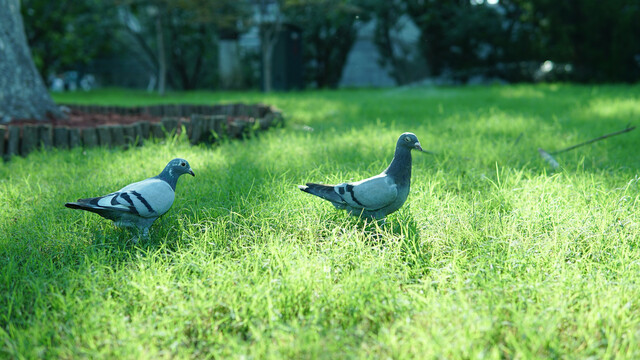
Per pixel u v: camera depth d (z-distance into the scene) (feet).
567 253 12.30
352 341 9.16
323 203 15.70
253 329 9.18
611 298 10.05
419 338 8.73
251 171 20.31
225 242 13.42
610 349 8.54
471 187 18.71
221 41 92.43
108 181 18.78
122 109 38.52
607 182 18.51
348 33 103.30
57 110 33.58
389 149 24.17
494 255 12.20
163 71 77.46
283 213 15.03
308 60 106.63
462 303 9.82
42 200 16.87
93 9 89.25
